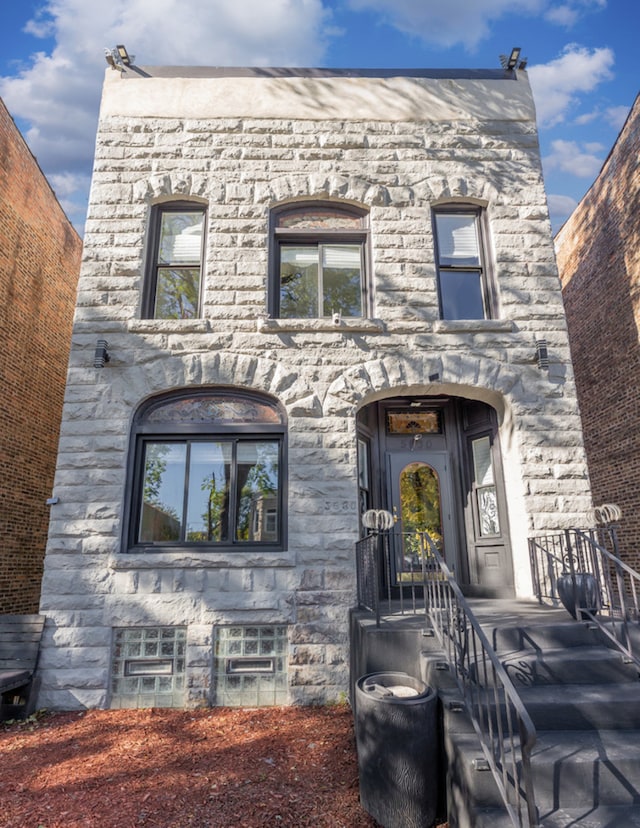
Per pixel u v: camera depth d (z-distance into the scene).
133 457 7.34
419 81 8.99
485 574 7.84
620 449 11.74
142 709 6.39
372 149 8.66
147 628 6.71
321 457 7.28
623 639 4.88
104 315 7.73
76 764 4.73
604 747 3.74
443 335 7.88
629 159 11.34
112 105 8.61
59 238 12.41
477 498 8.23
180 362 7.54
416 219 8.39
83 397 7.39
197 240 8.39
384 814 3.76
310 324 7.72
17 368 10.66
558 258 14.92
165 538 7.17
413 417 8.70
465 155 8.73
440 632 4.77
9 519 10.18
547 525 7.21
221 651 6.70
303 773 4.49
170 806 3.96
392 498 8.30
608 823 3.26
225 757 4.84
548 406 7.64
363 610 6.33
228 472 7.39
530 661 4.55
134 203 8.23
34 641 6.48
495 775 3.29
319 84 8.88
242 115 8.66
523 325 7.98
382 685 4.48
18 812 3.89
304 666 6.59
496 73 9.26
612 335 12.08
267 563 6.83
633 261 11.27
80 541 6.88
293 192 8.35
